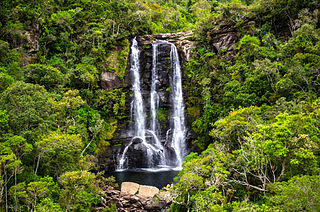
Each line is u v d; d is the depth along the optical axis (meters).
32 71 26.75
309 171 13.15
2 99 17.38
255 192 15.80
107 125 34.66
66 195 14.77
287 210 10.59
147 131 38.03
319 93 23.36
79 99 25.02
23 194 12.98
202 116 35.94
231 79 33.56
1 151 13.43
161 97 39.72
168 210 18.12
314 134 14.40
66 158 18.67
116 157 32.78
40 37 34.66
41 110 18.03
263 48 31.03
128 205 19.36
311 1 31.41
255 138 14.89
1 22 32.25
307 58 25.66
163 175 28.50
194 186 15.90
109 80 37.72
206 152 20.73
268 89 26.86
